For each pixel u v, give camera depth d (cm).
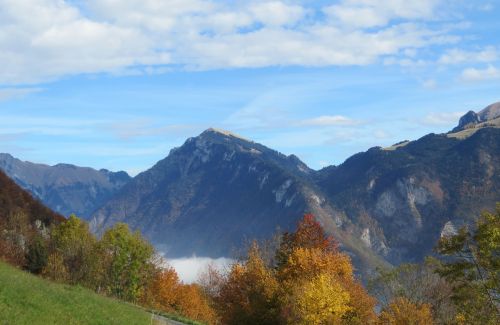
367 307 5875
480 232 3519
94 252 7881
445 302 6203
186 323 5228
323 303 5275
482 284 3525
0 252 7294
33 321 2262
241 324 6031
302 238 6381
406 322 5784
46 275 7100
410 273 6494
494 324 3481
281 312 5678
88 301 3322
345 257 6244
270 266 6725
